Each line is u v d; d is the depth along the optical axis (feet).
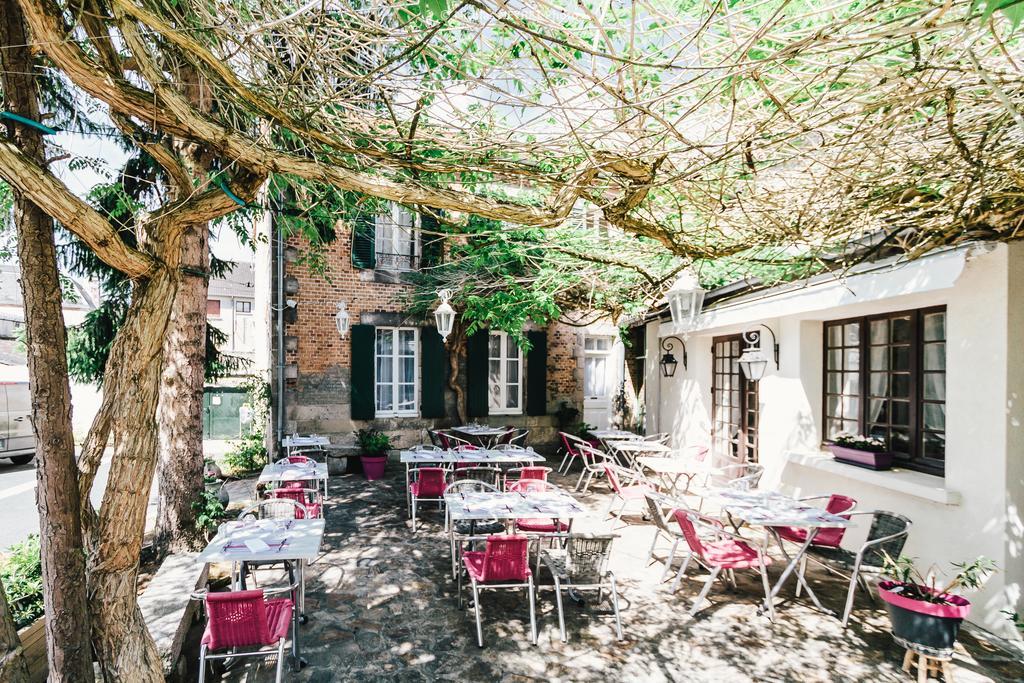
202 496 19.77
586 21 7.77
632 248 20.11
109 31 7.45
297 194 14.93
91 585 7.95
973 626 15.47
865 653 14.12
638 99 7.37
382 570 19.20
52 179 7.09
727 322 26.23
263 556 13.06
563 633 14.67
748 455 28.22
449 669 13.25
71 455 7.88
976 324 15.71
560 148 9.12
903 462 19.27
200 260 19.84
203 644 11.42
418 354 39.88
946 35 7.77
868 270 15.70
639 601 17.07
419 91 8.22
